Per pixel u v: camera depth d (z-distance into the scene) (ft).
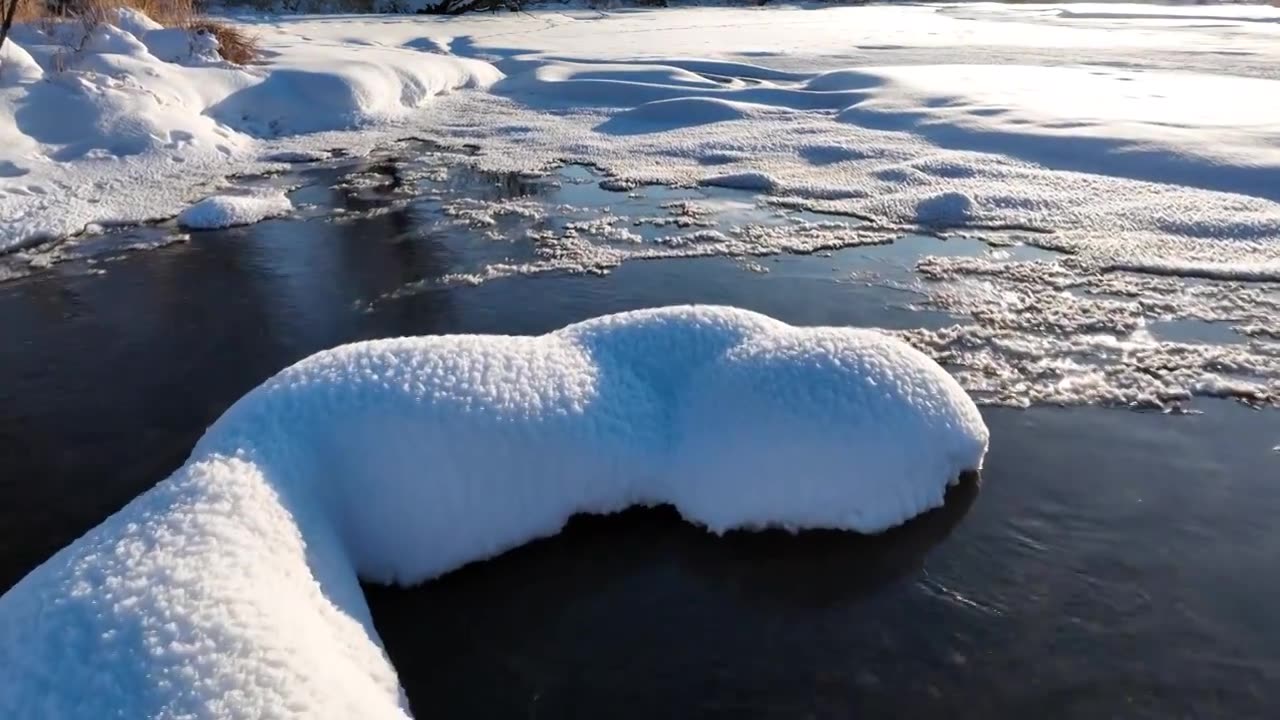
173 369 14.33
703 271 18.12
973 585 8.77
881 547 9.13
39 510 10.55
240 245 20.54
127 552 6.56
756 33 66.39
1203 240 18.43
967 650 8.04
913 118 30.19
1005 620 8.36
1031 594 8.66
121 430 12.41
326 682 5.74
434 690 7.68
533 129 32.96
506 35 61.77
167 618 5.82
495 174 26.66
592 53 51.37
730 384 9.61
